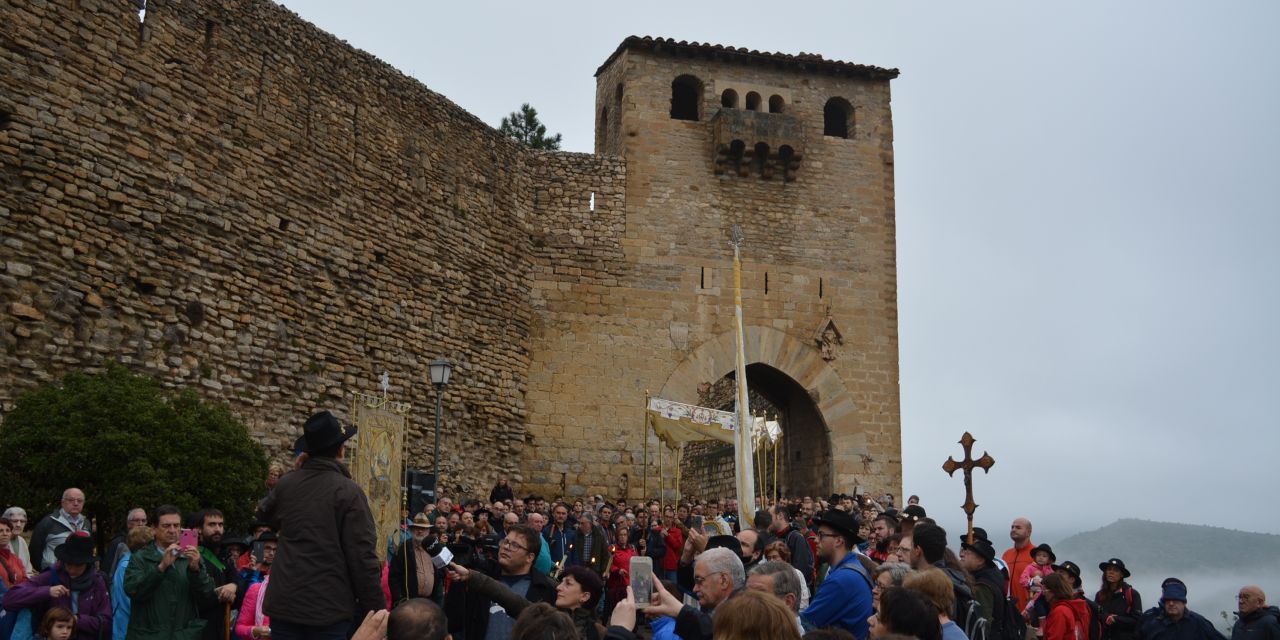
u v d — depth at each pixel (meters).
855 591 8.16
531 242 28.86
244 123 20.44
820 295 30.61
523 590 9.45
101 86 17.64
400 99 24.89
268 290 20.47
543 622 6.03
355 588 7.42
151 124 18.47
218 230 19.52
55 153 16.72
